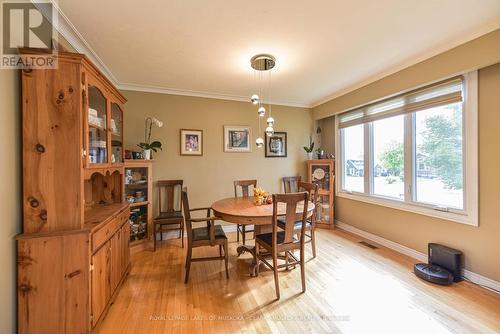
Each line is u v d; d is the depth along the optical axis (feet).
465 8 5.46
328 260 8.80
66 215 4.73
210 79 10.03
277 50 7.45
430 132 8.55
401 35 6.63
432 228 8.36
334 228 13.10
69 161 4.75
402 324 5.37
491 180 6.73
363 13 5.62
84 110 5.00
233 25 6.07
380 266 8.29
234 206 8.21
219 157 12.35
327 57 7.98
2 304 4.07
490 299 6.26
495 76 6.59
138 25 6.04
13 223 4.36
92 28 6.15
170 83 10.51
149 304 6.15
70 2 5.09
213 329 5.24
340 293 6.62
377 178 10.96
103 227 5.49
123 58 7.95
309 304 6.12
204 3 5.20
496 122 6.61
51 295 4.52
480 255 6.97
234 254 9.57
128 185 9.89
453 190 7.82
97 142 6.15
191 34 6.49
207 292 6.72
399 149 9.84
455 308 5.91
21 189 4.58
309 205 8.16
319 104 13.85
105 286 5.58
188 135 11.74
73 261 4.62
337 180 13.33
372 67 8.86
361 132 11.94
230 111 12.58
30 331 4.44
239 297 6.47
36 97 4.59
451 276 7.04
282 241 6.97
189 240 7.36
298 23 6.00
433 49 7.43
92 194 7.57
